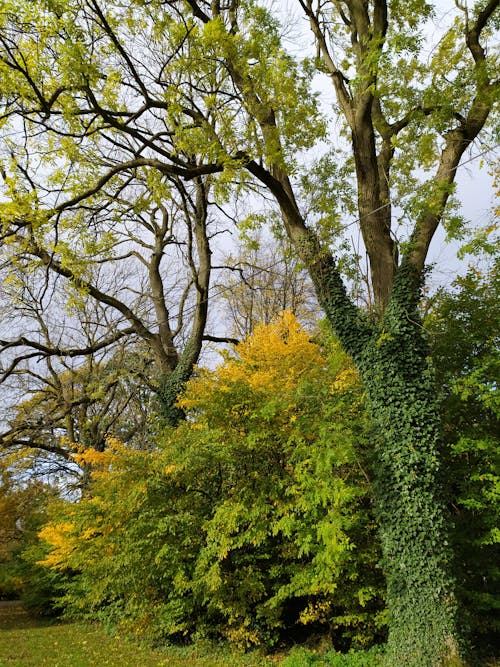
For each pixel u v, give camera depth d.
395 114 12.46
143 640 11.12
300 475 8.61
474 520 9.26
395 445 8.59
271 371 11.09
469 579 9.32
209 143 10.39
